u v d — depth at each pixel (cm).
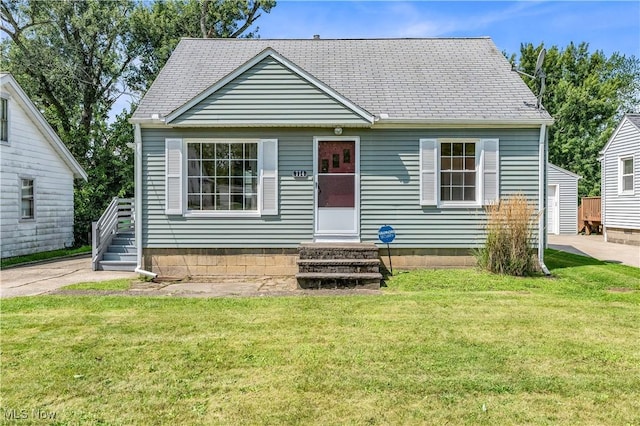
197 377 367
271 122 861
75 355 418
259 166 893
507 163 890
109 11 2089
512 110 888
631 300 644
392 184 894
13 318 550
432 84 975
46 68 2036
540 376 368
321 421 295
